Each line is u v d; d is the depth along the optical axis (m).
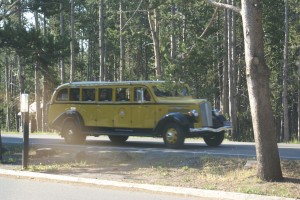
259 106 9.60
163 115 15.57
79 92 17.77
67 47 17.27
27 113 12.52
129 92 16.39
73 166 12.86
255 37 9.48
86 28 52.69
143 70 54.16
